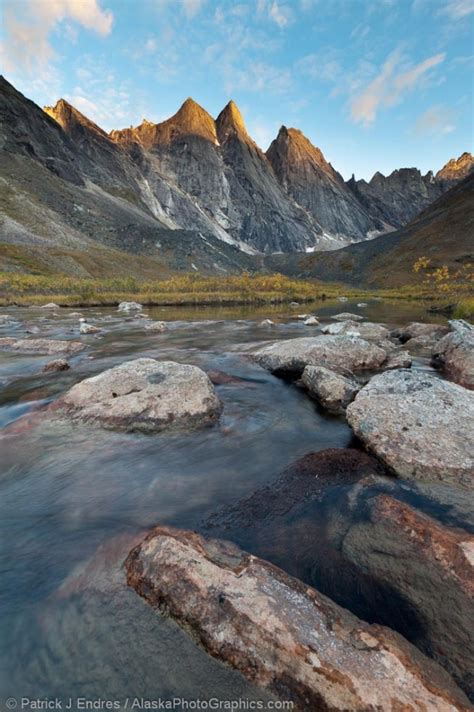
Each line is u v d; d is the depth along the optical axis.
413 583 3.67
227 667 2.92
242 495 5.55
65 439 7.27
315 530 4.63
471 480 5.43
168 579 3.56
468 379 10.72
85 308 45.09
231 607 3.22
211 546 4.18
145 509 5.19
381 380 8.41
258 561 3.86
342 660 2.81
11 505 5.29
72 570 4.01
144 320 30.41
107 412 7.96
